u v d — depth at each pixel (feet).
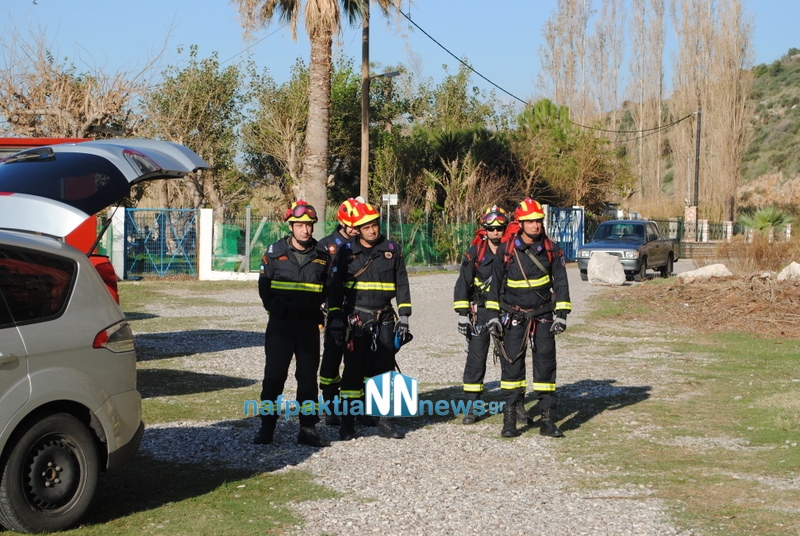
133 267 89.81
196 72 122.21
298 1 85.30
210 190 124.16
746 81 203.51
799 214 161.38
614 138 252.42
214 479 21.03
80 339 17.76
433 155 123.65
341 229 28.32
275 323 24.56
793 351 43.39
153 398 31.01
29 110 96.94
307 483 20.74
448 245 110.93
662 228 157.48
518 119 144.15
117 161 29.71
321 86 86.38
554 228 127.44
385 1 86.43
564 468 22.30
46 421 16.90
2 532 16.60
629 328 52.85
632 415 28.78
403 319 25.58
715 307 59.72
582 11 232.12
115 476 21.21
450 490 20.24
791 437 25.09
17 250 17.48
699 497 19.65
